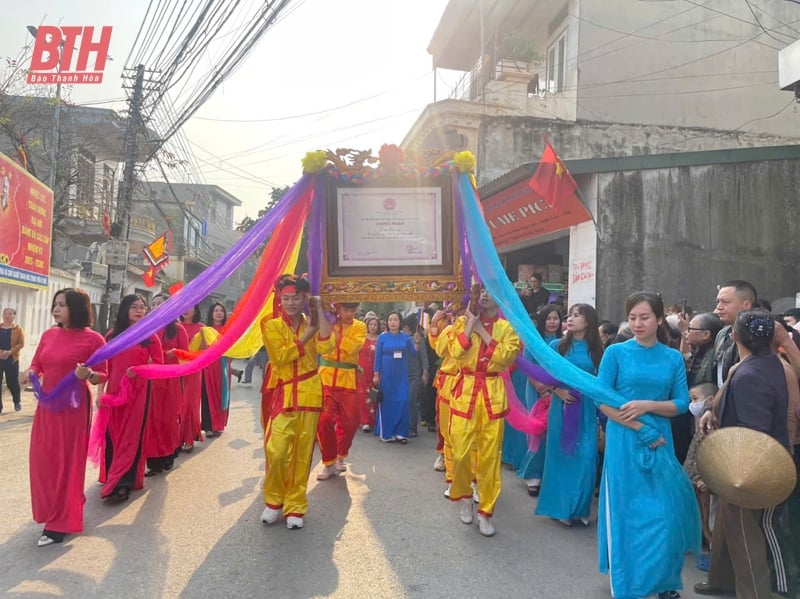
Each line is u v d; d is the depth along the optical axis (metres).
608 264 10.04
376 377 8.50
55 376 4.50
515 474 6.86
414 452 7.84
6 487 5.65
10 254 11.61
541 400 5.69
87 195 21.09
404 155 5.12
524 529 4.98
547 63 17.89
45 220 13.38
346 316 6.62
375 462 7.16
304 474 4.87
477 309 4.93
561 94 16.33
